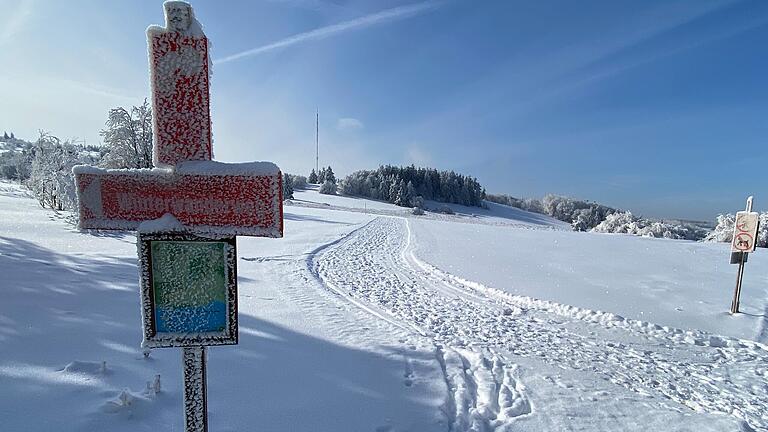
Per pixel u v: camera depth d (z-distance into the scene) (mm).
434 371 4504
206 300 1828
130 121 19844
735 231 7480
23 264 7645
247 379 3924
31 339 4195
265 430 3152
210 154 1797
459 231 23453
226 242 1784
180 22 1704
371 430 3289
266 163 1722
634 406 4078
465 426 3506
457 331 6242
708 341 6211
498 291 8750
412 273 10859
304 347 4910
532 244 17641
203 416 1952
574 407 3975
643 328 6684
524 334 6289
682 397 4445
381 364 4586
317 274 10125
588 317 7211
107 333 4598
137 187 1708
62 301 5582
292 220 26516
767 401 4430
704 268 12516
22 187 33000
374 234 20141
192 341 1813
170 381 3650
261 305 6711
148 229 1696
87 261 8820
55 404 3109
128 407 3121
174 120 1743
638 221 37438
